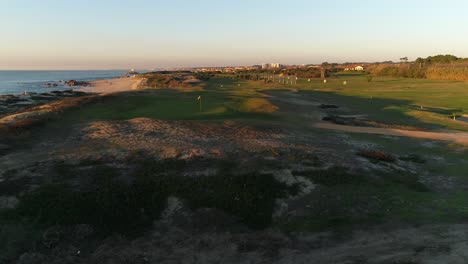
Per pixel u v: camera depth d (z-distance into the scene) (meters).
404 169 19.20
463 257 10.20
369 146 24.67
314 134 27.30
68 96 73.38
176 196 13.82
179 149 18.48
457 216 13.21
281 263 10.38
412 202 14.47
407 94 74.56
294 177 15.62
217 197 13.77
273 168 16.23
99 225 12.05
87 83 145.88
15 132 21.23
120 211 12.70
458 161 21.86
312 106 50.22
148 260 10.63
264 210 13.33
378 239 11.53
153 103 40.47
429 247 10.88
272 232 12.15
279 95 63.81
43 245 11.02
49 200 12.84
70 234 11.58
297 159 17.56
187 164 16.41
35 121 24.03
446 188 16.84
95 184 14.13
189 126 25.00
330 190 14.91
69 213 12.31
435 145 26.20
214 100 44.53
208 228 12.30
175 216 12.89
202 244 11.45
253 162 16.80
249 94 58.06
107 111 33.62
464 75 115.25
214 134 22.98
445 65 144.50
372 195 14.80
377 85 102.12
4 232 11.34
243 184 14.65
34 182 14.17
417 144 26.44
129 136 21.47
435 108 53.59
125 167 15.87
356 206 13.81
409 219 12.91
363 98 66.25
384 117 42.44
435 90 82.75
